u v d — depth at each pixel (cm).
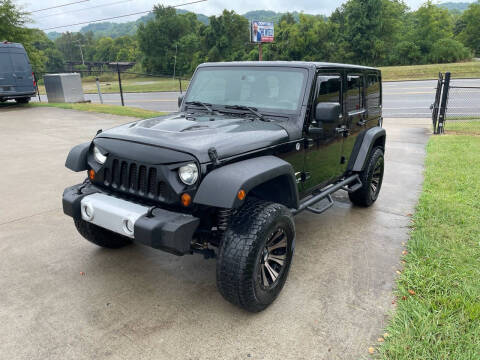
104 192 308
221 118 347
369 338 269
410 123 1508
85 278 343
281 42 8356
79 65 10225
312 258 388
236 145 281
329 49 8331
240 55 9350
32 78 1591
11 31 2166
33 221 467
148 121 341
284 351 256
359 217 504
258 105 366
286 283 340
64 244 408
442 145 959
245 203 287
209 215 289
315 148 375
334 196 596
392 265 374
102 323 281
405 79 4384
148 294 320
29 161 763
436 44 8588
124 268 361
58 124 1220
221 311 298
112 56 16012
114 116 1414
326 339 268
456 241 414
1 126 1171
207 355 252
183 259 381
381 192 612
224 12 9575
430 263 365
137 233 256
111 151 296
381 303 310
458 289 322
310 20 8588
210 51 9650
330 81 387
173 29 10431
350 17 8406
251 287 268
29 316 288
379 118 561
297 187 333
